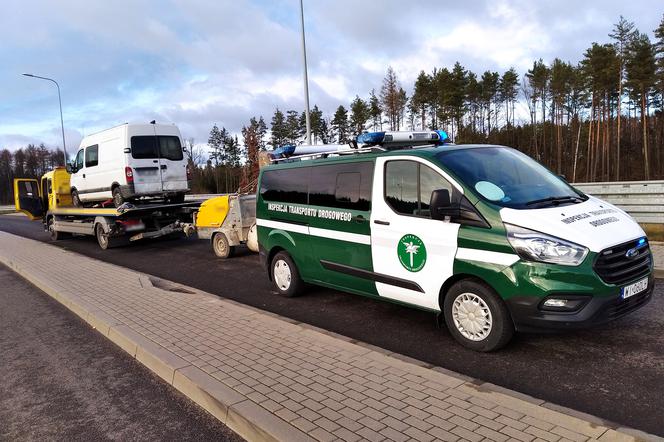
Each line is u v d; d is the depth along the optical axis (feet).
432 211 15.20
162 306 22.48
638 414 11.35
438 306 16.38
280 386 13.00
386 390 12.35
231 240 36.63
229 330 18.17
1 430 12.75
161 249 46.11
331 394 12.35
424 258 16.34
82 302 24.27
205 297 23.57
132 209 43.96
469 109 206.28
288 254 23.20
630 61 153.69
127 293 25.75
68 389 15.08
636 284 14.21
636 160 183.73
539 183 16.71
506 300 14.24
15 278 35.50
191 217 49.37
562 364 14.21
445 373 13.12
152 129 46.19
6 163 331.57
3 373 16.79
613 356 14.48
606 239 13.78
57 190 57.67
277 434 10.64
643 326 16.61
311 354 15.20
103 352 18.19
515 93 206.08
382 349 15.21
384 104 178.70
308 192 21.22
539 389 12.87
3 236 67.41
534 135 204.44
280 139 200.64
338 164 19.74
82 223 51.93
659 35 147.95
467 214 15.19
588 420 10.23
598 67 160.86
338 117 194.49
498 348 15.03
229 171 227.20
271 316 19.51
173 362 15.30
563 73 180.24
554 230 13.76
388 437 10.19
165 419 12.72
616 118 184.96
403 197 17.15
